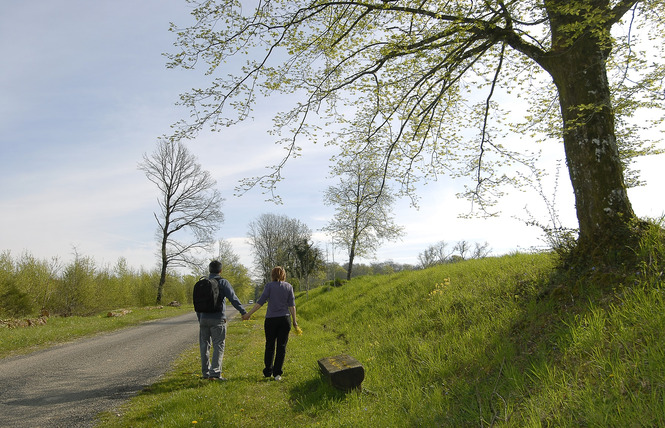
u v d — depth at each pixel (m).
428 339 6.94
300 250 35.19
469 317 6.91
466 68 7.73
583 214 5.83
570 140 6.04
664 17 6.96
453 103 8.77
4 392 5.32
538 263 8.05
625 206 5.61
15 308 20.84
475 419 3.54
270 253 63.94
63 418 4.29
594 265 5.39
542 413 3.14
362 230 33.34
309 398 5.03
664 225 5.32
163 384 5.76
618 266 5.11
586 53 6.01
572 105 6.05
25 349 9.45
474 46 7.91
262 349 8.96
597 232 5.62
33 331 12.21
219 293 6.12
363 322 11.80
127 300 32.88
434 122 8.85
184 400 4.78
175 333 12.70
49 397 5.09
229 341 10.65
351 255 35.16
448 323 7.12
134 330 13.98
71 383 5.86
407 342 7.17
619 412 2.75
